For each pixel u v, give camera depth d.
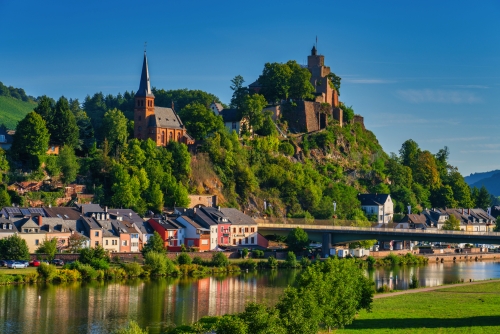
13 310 145.38
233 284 185.50
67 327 133.38
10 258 192.12
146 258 198.50
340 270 133.50
